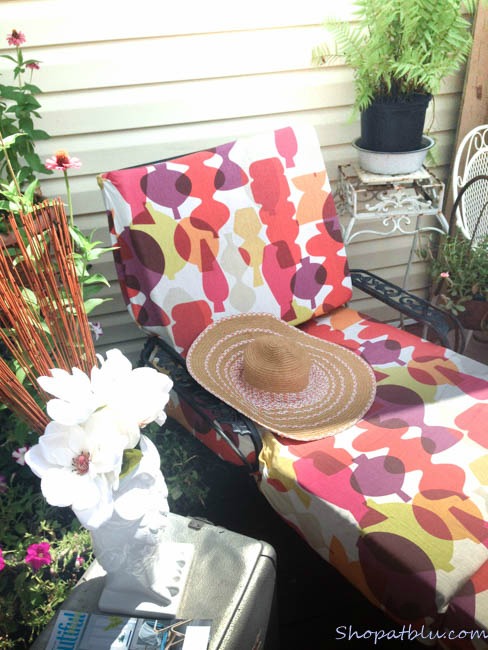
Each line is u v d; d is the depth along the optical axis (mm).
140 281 2012
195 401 1828
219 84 2381
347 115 2561
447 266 2635
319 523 1601
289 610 1869
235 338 2094
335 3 2326
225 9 2242
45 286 1189
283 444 1762
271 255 2180
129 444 1111
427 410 1840
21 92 2121
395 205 2422
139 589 1343
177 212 2008
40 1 2094
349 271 2369
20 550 1798
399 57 2158
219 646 1286
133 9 2172
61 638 1308
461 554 1401
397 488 1577
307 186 2250
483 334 2645
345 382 1983
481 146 2691
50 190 2428
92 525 1047
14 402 1215
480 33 2393
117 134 2387
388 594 1460
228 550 1480
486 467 1623
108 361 1159
